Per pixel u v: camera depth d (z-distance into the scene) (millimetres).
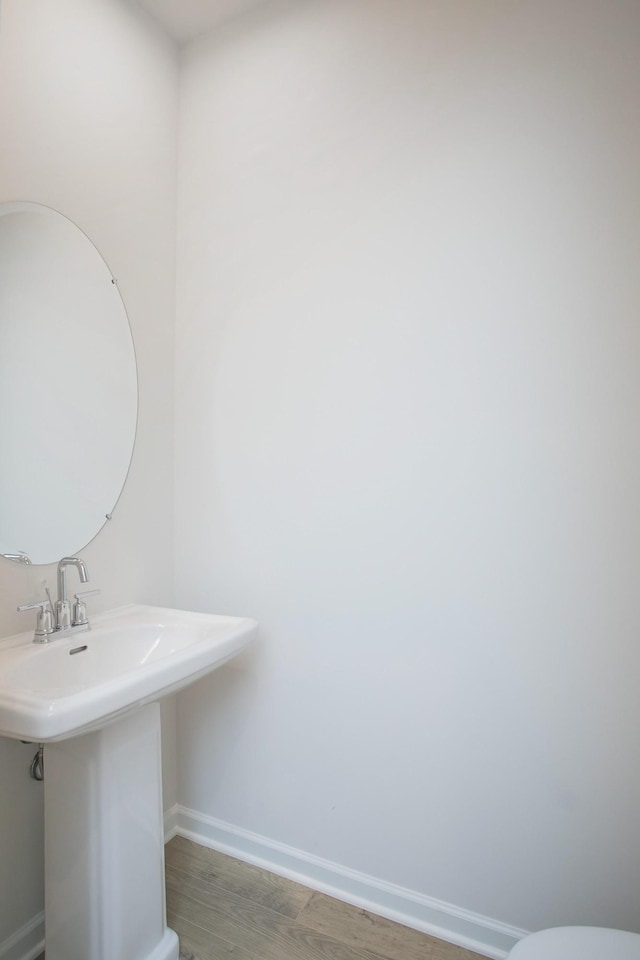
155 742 1360
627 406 1256
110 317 1651
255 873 1694
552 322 1327
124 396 1707
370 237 1557
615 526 1270
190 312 1883
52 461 1457
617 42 1262
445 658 1456
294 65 1682
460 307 1434
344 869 1593
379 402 1542
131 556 1731
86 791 1219
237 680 1783
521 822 1369
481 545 1410
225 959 1373
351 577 1587
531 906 1355
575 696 1311
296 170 1675
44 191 1432
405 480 1505
